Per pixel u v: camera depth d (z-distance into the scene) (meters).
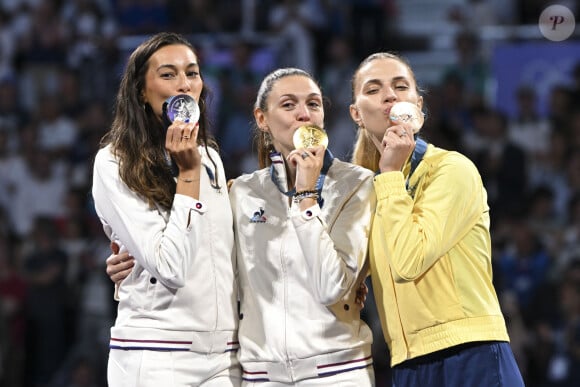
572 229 25.03
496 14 33.34
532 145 28.08
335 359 11.02
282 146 11.55
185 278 10.88
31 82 32.31
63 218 27.39
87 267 25.84
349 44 31.02
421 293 10.91
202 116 11.85
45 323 24.83
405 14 35.12
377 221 11.11
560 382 22.42
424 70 31.94
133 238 10.94
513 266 24.22
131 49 31.14
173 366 11.01
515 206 25.09
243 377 11.43
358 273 11.06
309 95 11.43
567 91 28.31
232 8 32.44
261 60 30.14
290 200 11.45
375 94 11.48
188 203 10.84
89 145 29.28
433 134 25.31
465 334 10.76
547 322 23.19
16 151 29.81
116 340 11.23
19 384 24.91
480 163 26.08
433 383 10.91
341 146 27.86
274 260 11.27
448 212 10.78
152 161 11.30
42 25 32.81
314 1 31.62
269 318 11.20
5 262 25.98
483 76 29.97
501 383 10.70
